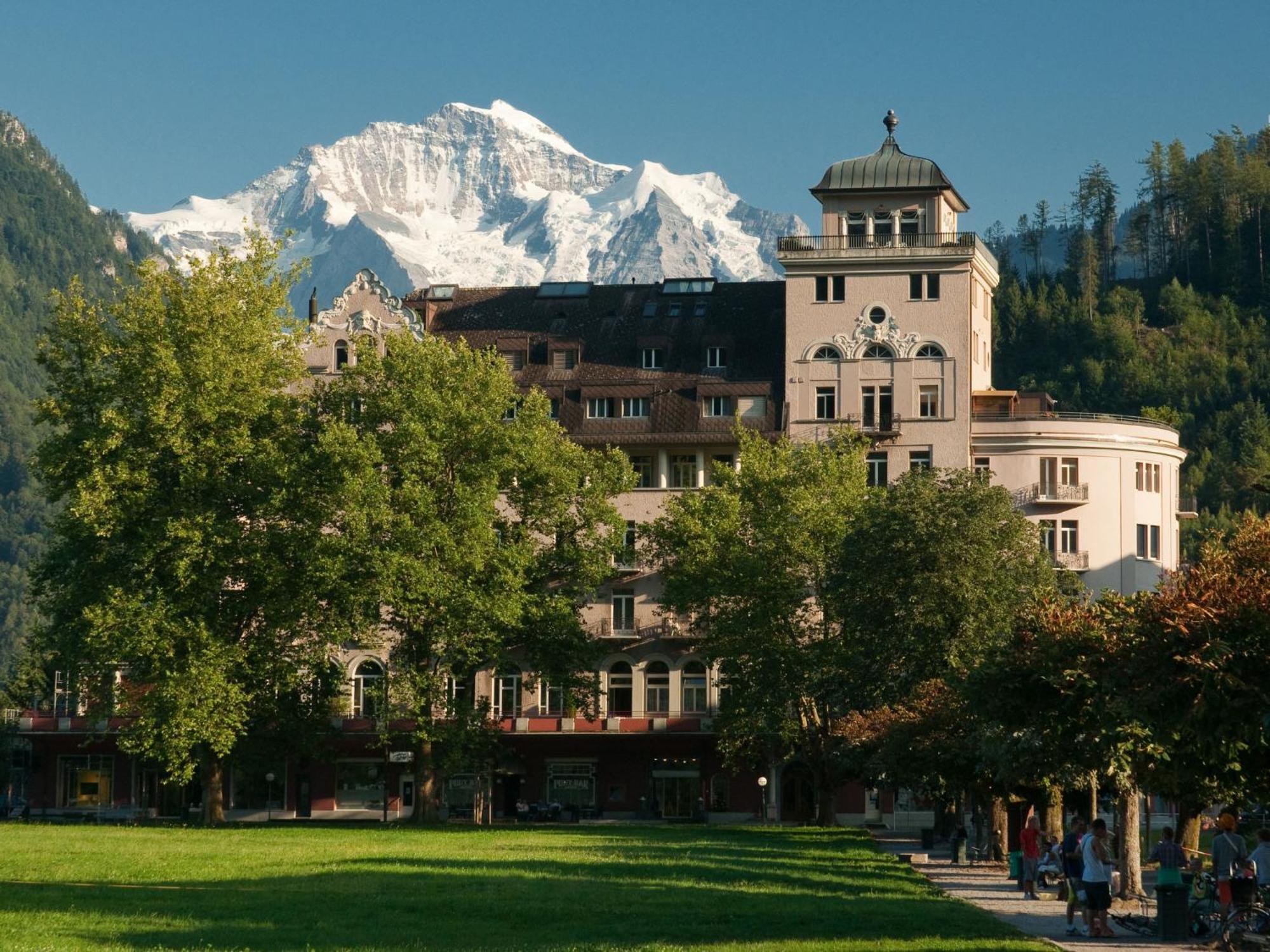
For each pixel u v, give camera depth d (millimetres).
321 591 198625
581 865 127188
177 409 196000
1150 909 108938
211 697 189750
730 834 194875
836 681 196500
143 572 197000
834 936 84000
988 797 158625
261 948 76250
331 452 197625
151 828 184125
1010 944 82125
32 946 73562
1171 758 93000
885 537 174250
